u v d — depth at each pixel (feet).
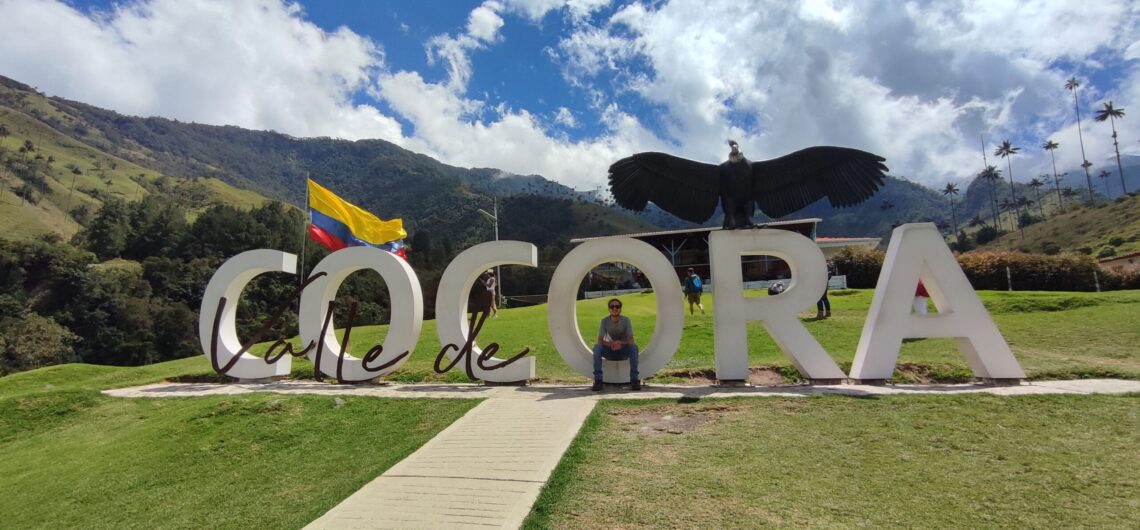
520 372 30.12
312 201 56.90
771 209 28.76
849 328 43.78
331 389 30.04
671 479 14.87
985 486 13.91
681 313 28.58
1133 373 26.45
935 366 30.14
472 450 18.45
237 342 35.06
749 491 13.97
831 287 86.58
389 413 24.34
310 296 32.91
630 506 13.32
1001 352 25.49
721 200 29.09
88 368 42.75
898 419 19.40
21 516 17.60
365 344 44.96
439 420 22.81
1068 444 16.53
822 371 26.81
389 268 31.65
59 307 159.12
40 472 21.35
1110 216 227.81
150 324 155.22
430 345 42.93
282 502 16.48
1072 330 38.88
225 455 21.13
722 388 26.48
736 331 27.63
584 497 13.93
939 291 26.96
